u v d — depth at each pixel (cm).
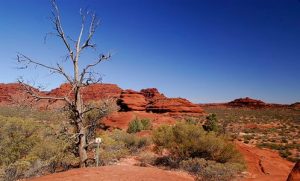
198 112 7844
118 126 4759
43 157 1747
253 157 2334
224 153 1841
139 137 2516
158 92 10469
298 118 9444
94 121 1725
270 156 2578
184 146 1852
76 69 1505
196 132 1916
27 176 1546
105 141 2159
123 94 7338
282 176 1762
